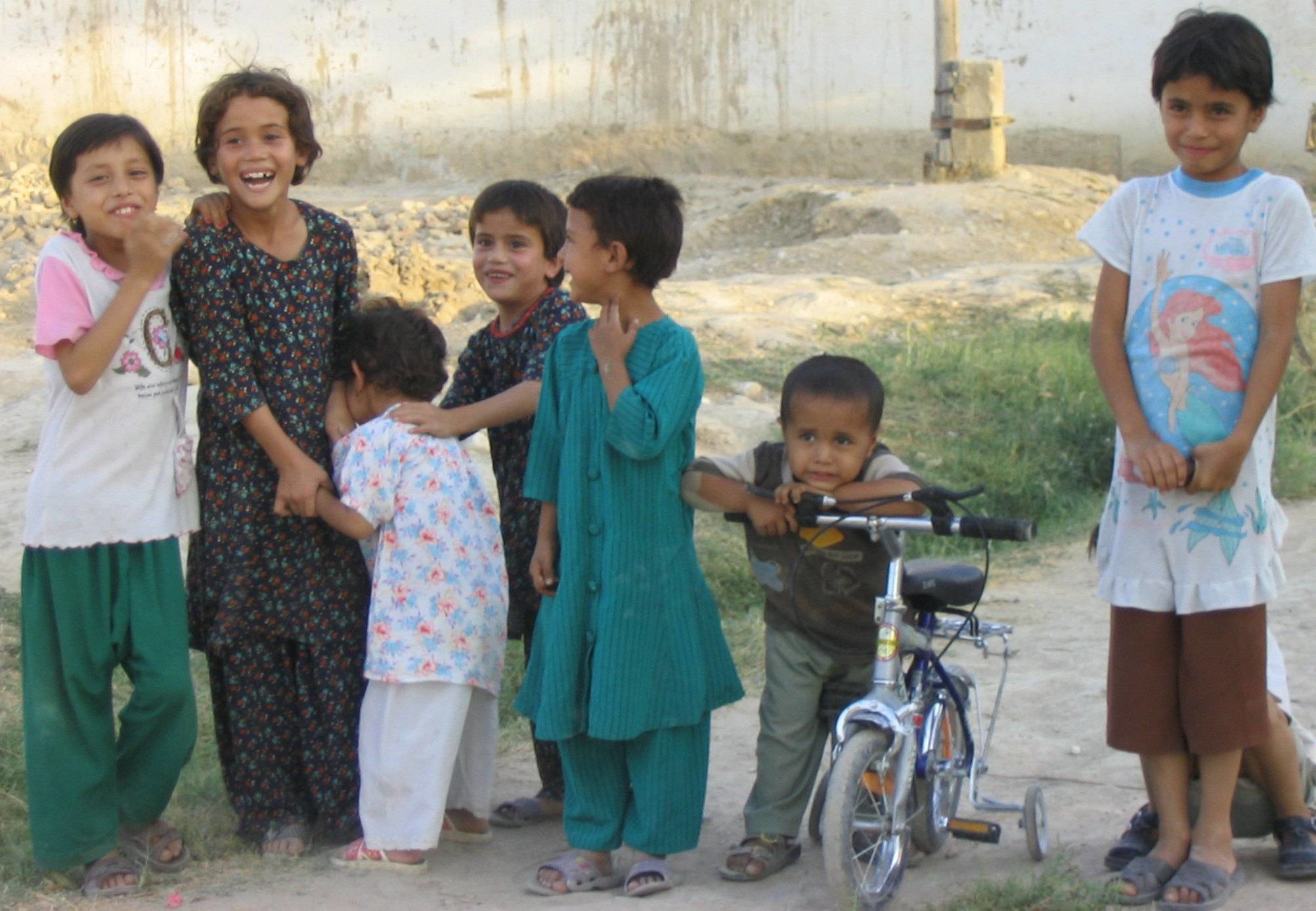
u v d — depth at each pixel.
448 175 23.23
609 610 3.69
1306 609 6.34
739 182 21.48
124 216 3.65
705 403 8.76
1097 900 3.54
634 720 3.66
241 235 3.88
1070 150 21.08
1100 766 4.74
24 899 3.73
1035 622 6.41
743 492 3.75
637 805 3.79
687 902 3.70
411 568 3.92
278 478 3.94
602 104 22.97
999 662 5.86
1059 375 9.45
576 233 3.67
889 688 3.56
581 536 3.73
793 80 22.30
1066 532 7.80
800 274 13.66
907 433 8.54
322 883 3.83
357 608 4.06
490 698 4.18
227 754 4.12
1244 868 3.77
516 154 23.17
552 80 23.02
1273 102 3.54
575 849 3.84
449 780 3.95
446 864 4.04
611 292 3.71
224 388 3.82
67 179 3.65
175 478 3.83
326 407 4.02
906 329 10.94
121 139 3.64
